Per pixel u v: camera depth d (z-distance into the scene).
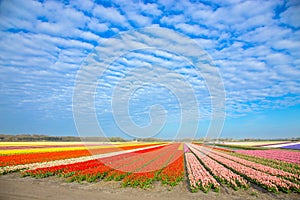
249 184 13.70
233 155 31.20
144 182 13.39
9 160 20.69
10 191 11.03
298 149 44.06
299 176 15.28
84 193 11.20
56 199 9.86
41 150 32.84
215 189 12.36
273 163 22.84
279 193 12.02
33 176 15.23
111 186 12.94
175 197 11.07
